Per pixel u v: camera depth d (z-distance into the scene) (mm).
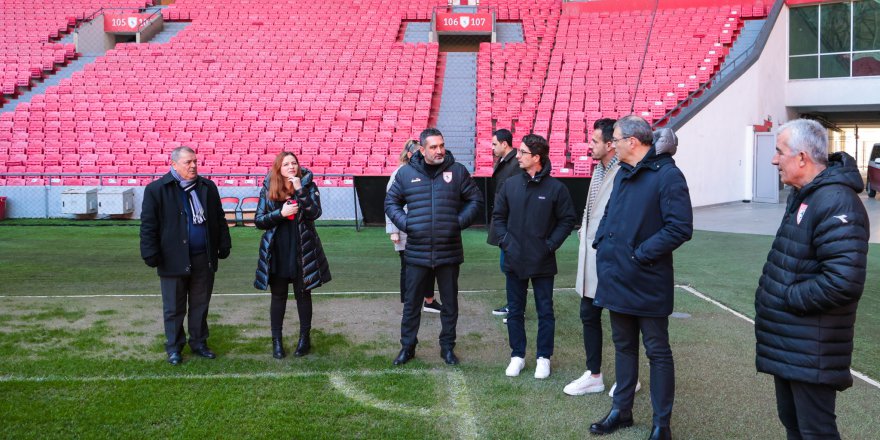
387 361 4602
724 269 8016
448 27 20922
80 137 15695
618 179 3385
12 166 14688
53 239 10789
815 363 2469
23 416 3559
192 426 3467
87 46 20484
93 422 3500
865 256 2377
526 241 4195
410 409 3734
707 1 20516
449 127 16516
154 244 4449
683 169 14938
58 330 5273
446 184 4523
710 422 3559
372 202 12164
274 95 17203
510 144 5730
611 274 3314
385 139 15555
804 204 2523
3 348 4777
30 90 18016
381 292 6836
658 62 17703
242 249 9898
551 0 22984
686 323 5527
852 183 2457
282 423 3514
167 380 4156
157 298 6465
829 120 22844
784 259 2568
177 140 15523
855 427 3482
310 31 21297
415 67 18609
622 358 3457
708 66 17312
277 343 4668
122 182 14133
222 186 13836
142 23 21141
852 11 18422
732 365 4473
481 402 3846
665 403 3242
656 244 3141
